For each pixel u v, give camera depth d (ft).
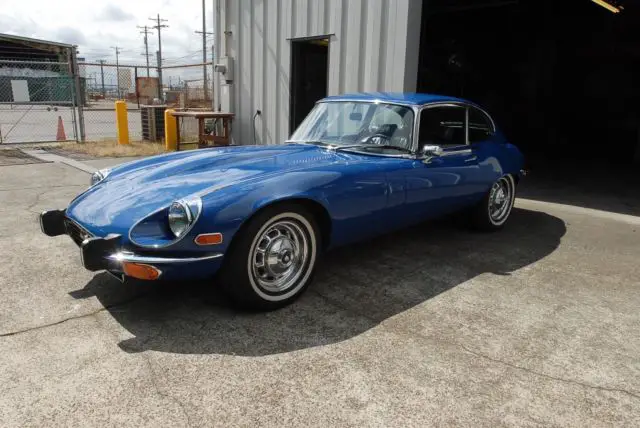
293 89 28.73
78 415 6.83
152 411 6.95
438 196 13.42
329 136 13.74
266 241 9.95
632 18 43.24
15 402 7.06
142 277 8.80
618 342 9.32
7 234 14.94
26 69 48.29
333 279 12.00
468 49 44.50
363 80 23.89
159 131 42.32
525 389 7.72
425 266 13.08
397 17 21.88
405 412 7.07
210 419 6.82
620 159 37.88
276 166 11.05
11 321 9.47
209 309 10.16
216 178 10.28
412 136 12.86
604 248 15.16
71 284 11.27
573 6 41.81
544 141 48.65
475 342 9.13
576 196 23.48
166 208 9.23
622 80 45.98
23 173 25.85
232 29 32.42
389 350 8.75
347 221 11.09
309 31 26.63
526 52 47.80
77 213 10.43
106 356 8.32
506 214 16.97
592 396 7.60
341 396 7.40
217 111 35.37
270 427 6.70
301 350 8.67
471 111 15.28
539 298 11.23
